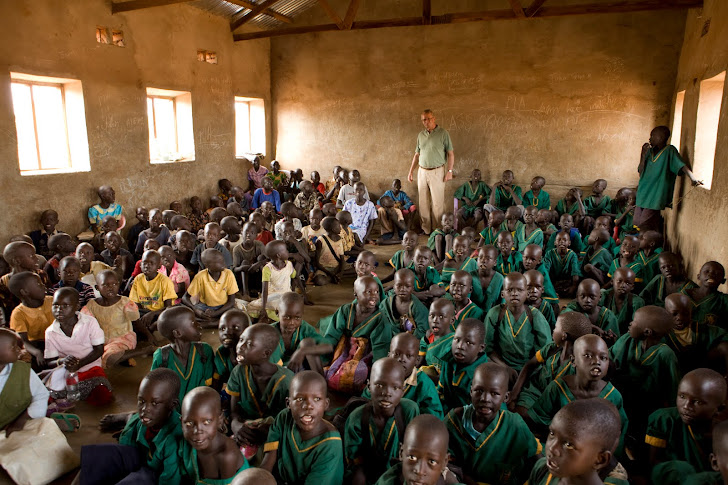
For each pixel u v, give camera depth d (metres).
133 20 7.17
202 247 5.59
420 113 9.38
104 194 6.72
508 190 8.64
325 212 7.44
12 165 5.76
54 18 6.10
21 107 6.15
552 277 5.81
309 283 6.09
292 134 10.29
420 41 9.12
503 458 2.46
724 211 4.43
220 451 2.20
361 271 4.25
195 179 8.57
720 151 4.74
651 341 3.11
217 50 8.79
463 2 8.69
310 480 2.26
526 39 8.55
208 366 3.17
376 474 2.54
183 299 4.84
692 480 2.11
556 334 3.05
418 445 1.80
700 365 3.48
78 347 3.57
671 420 2.47
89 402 3.44
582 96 8.45
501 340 3.64
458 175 9.32
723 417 2.28
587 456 1.77
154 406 2.34
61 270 4.15
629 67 8.13
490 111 8.96
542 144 8.80
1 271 4.57
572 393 2.73
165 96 8.28
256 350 2.74
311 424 2.23
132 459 2.45
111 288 3.96
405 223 8.95
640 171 6.42
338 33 9.56
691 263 5.46
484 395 2.34
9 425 2.80
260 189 8.52
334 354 3.79
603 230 5.81
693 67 6.49
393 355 2.74
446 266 4.98
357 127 9.82
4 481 2.61
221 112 9.02
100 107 6.80
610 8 7.12
